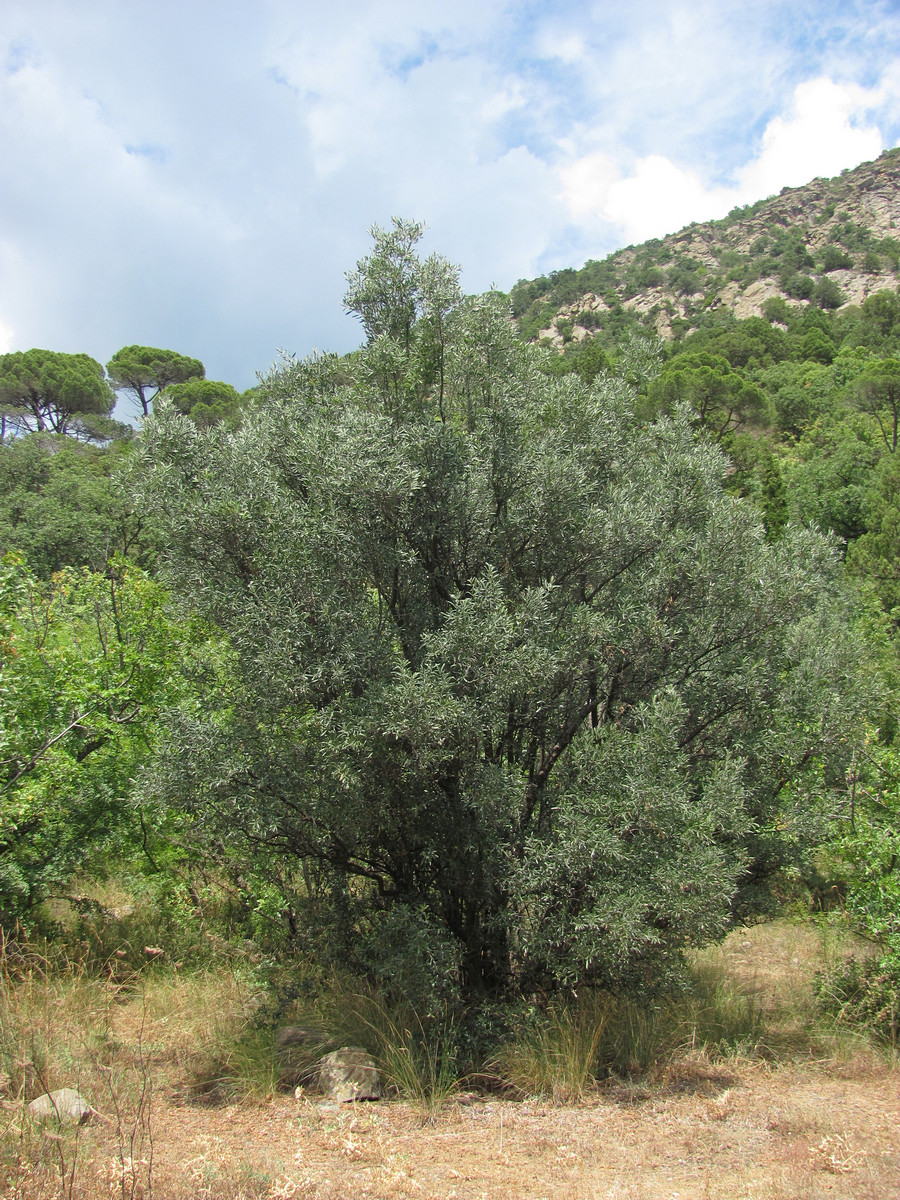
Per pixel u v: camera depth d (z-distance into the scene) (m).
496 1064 4.96
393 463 4.99
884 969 5.69
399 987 4.91
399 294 6.08
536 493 5.46
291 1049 4.91
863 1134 3.96
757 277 120.38
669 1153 3.83
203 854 6.65
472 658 4.75
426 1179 3.44
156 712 6.84
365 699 4.71
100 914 6.57
